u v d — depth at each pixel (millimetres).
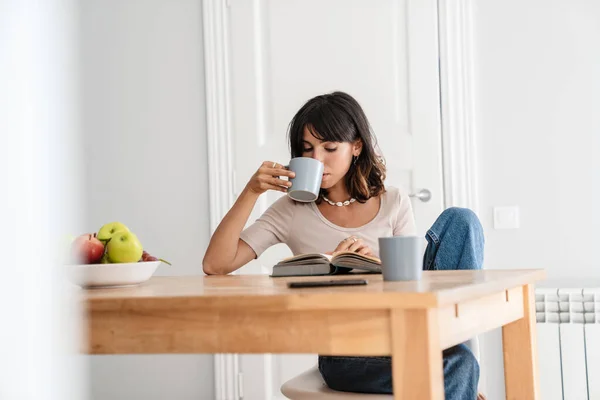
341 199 2150
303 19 3303
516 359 1585
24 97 635
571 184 3027
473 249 1893
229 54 3367
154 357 3391
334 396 1581
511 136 3094
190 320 1116
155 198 3438
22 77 635
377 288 1120
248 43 3350
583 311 2777
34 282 638
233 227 2018
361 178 2100
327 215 2141
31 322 636
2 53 632
